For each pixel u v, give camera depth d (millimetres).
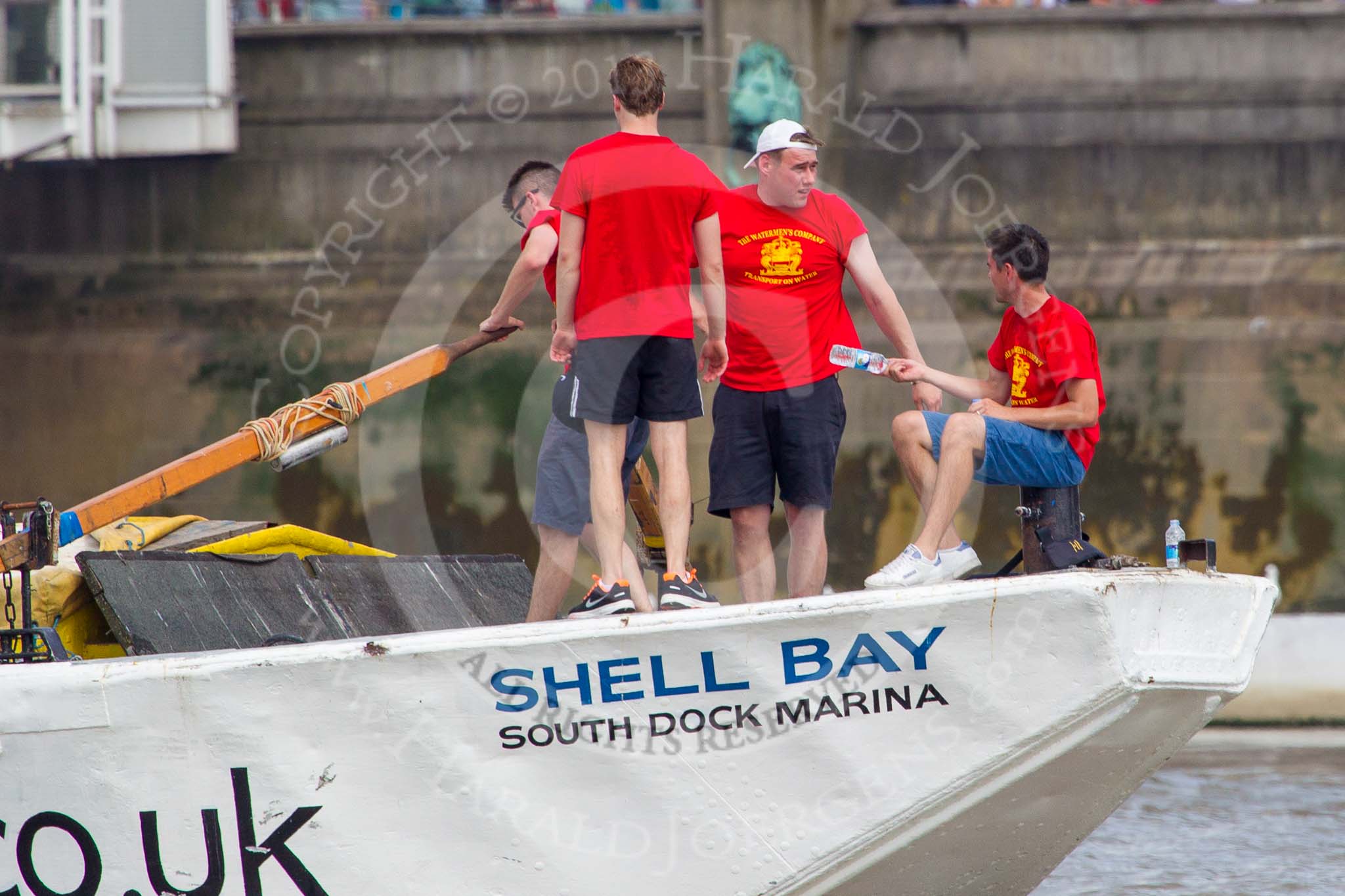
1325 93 38281
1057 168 37188
